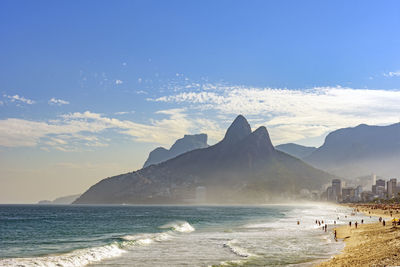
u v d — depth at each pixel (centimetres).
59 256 4150
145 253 4597
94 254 4291
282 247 5222
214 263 3925
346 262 3647
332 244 5559
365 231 7350
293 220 12850
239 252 4659
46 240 6256
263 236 6800
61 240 6238
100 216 17038
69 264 3791
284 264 3859
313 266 3712
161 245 5378
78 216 16975
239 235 6988
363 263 3475
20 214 18950
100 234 7400
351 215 16762
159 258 4231
